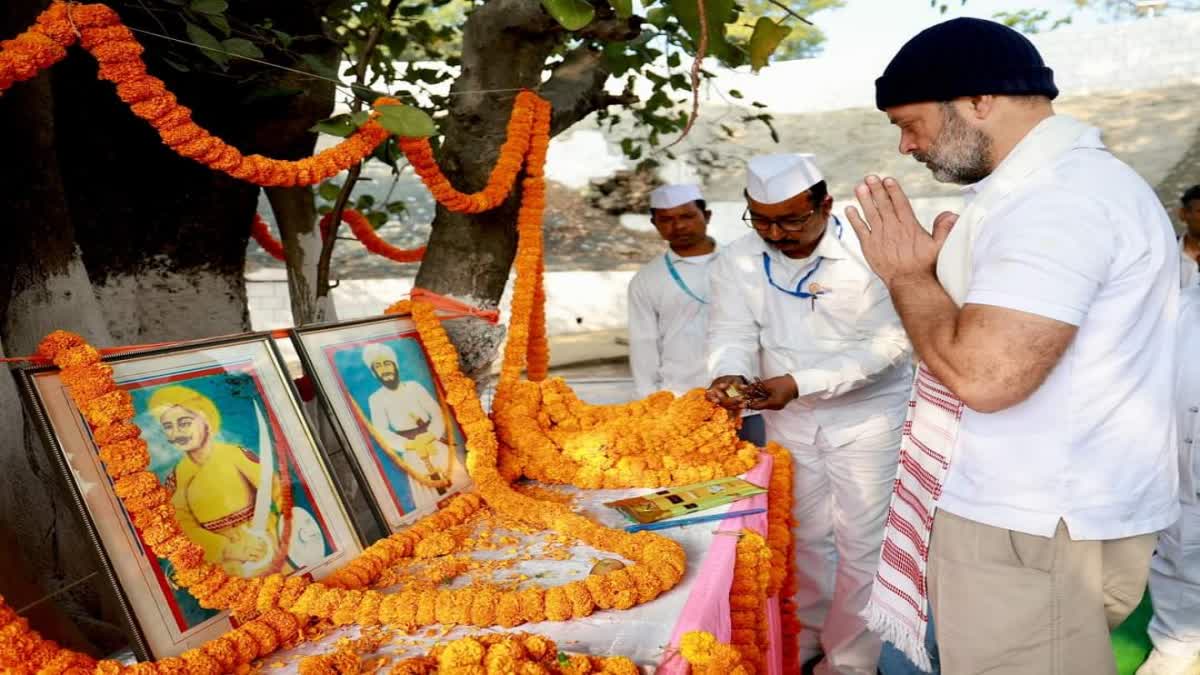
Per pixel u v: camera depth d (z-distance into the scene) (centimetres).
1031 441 154
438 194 231
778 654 229
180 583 136
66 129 268
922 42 163
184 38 258
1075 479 153
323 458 175
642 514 191
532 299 257
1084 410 151
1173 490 164
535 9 254
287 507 162
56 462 130
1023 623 159
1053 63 988
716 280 315
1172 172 941
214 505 150
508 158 256
